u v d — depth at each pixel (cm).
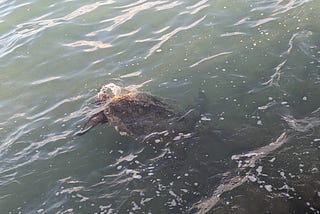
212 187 432
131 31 650
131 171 459
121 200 435
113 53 616
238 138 471
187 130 483
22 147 505
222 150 462
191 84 547
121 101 505
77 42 648
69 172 471
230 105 510
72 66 609
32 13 733
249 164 445
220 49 589
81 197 443
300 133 466
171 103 522
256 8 649
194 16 656
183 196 430
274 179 429
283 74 533
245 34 604
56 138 509
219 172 444
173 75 564
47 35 670
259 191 420
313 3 636
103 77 580
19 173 477
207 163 453
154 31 643
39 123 532
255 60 562
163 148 471
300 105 496
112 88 547
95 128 512
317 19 607
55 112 544
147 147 475
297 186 420
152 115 496
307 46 566
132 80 567
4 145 511
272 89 519
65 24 688
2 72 620
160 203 427
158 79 562
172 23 652
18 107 562
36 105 560
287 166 438
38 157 491
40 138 513
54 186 459
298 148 452
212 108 509
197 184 438
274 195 416
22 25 707
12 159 493
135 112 498
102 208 431
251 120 489
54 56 631
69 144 499
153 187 440
